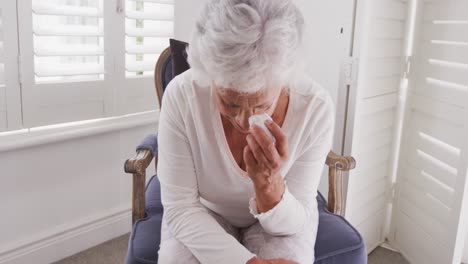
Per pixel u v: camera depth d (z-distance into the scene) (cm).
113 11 187
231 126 100
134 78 201
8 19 159
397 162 203
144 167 125
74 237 193
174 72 150
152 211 130
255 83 80
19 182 173
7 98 164
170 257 100
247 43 77
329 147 111
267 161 89
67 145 184
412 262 193
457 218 165
